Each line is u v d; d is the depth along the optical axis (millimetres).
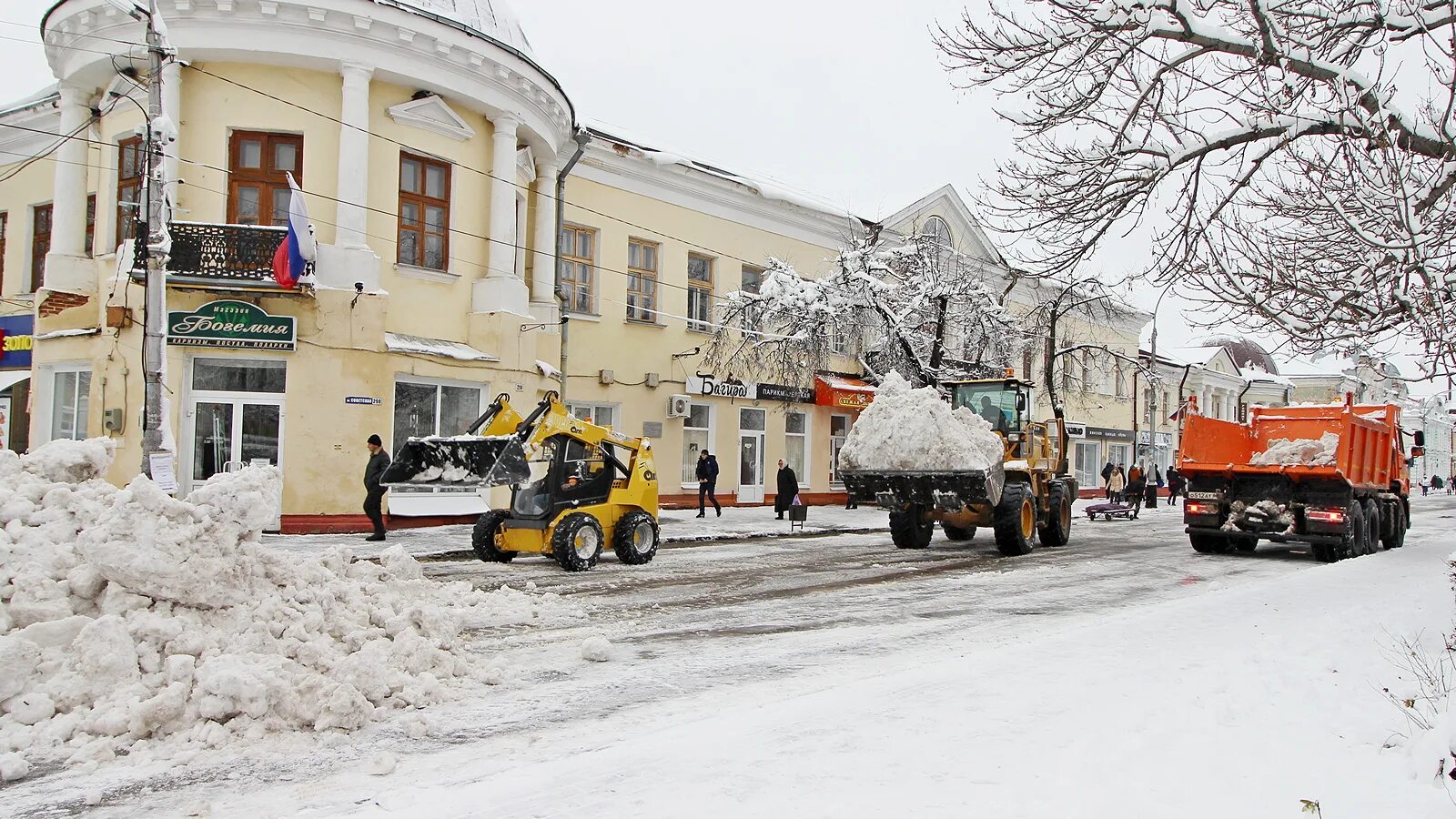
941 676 6660
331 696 5832
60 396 18906
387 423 17859
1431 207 8594
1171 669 6879
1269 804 4207
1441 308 7746
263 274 16672
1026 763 4711
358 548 15250
